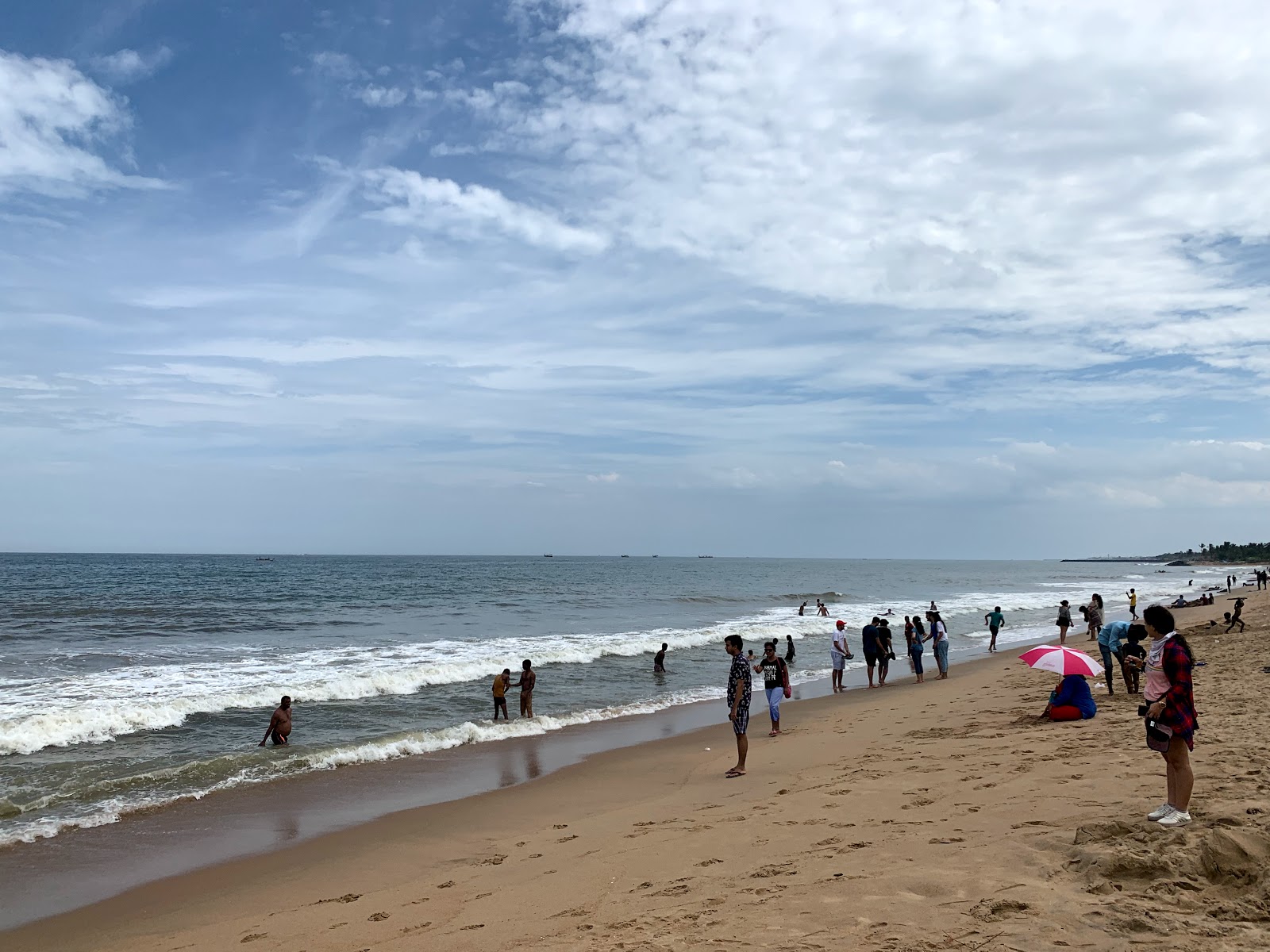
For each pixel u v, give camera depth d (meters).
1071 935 3.82
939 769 9.02
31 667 21.70
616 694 19.45
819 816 7.32
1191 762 7.28
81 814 9.89
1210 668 15.46
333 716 15.99
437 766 12.35
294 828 9.32
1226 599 46.81
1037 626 37.84
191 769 11.82
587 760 12.68
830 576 122.00
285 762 12.30
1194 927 3.77
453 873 7.36
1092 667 11.20
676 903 5.26
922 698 16.98
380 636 30.83
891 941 4.00
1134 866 4.49
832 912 4.55
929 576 128.75
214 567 106.81
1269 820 5.05
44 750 13.02
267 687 18.03
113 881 7.72
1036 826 5.80
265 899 7.15
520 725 15.23
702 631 32.56
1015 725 11.71
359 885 7.39
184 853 8.52
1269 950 3.45
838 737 12.98
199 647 26.94
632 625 36.44
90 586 58.97
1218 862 4.33
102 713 14.43
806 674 23.11
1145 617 5.64
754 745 13.16
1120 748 8.66
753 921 4.59
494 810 9.91
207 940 6.11
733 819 7.80
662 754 12.99
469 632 32.78
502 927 5.35
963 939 3.91
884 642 20.23
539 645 27.50
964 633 34.44
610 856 6.96
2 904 7.17
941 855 5.38
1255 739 8.06
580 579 94.06
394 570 114.00
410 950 5.20
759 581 97.44
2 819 9.73
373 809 10.08
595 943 4.65
